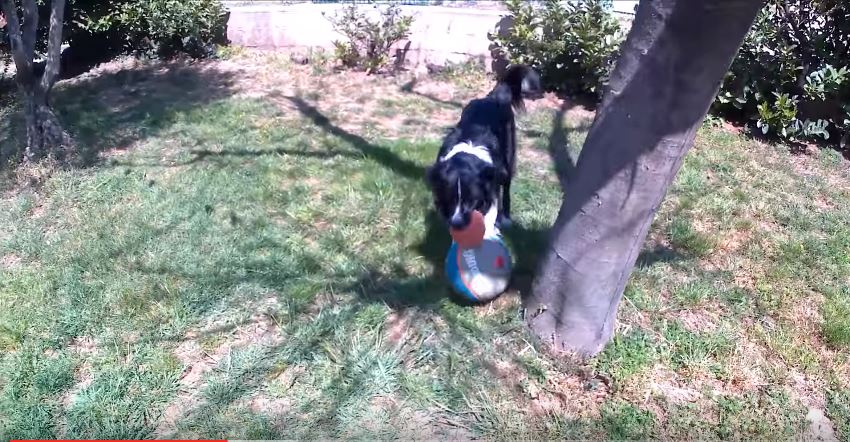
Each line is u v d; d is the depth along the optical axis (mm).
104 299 3512
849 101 5625
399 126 5961
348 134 5641
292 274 3725
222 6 7906
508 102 4496
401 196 4559
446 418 2869
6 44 8227
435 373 3094
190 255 3875
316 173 4898
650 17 2273
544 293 3160
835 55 5668
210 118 5988
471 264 3355
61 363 3115
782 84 5773
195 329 3344
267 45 8078
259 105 6316
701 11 2094
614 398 2961
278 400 2957
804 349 3246
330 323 3359
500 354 3189
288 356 3156
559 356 3166
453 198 3453
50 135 5230
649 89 2357
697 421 2842
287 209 4391
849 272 3846
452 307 3484
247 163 5043
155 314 3422
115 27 7883
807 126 5672
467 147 3760
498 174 3760
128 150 5324
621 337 3273
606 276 2924
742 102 5918
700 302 3568
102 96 6746
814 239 4172
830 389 3035
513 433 2799
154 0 7684
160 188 4641
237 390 2980
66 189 4656
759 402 2953
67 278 3674
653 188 2613
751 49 5797
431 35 7457
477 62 7348
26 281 3658
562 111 6305
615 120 2514
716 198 4684
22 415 2865
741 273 3850
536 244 4027
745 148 5629
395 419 2865
